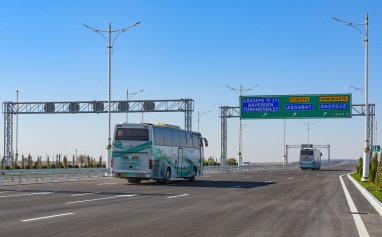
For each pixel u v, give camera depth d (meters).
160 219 14.48
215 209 17.69
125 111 67.12
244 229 12.72
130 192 25.94
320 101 60.22
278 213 16.75
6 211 15.96
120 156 33.62
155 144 33.75
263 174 63.12
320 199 23.12
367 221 15.02
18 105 69.00
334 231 12.76
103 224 13.14
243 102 62.44
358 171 56.28
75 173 48.38
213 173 67.75
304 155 92.12
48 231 11.71
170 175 35.97
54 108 68.69
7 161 67.38
